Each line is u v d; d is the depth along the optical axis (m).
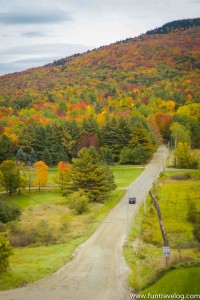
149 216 71.69
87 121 145.38
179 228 62.97
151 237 58.00
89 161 89.81
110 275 38.00
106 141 135.75
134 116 165.62
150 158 134.88
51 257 46.19
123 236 57.78
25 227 64.12
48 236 59.66
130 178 107.25
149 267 38.31
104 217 72.06
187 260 33.09
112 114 188.62
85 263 43.41
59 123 147.88
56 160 132.38
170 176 107.44
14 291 33.88
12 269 39.69
